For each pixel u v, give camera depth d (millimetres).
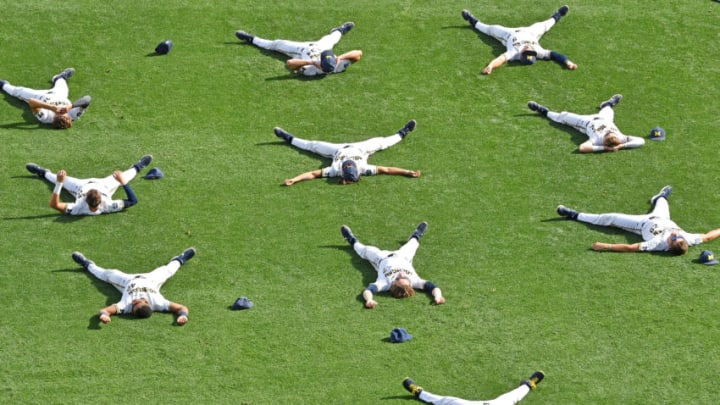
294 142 92812
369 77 100938
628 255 82438
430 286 78125
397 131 94938
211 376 71375
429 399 69312
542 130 95625
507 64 102750
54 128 94250
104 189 85688
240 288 78750
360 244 81750
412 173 89875
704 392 71062
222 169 90500
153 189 88125
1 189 87312
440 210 86688
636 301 78250
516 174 90750
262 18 107250
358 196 88125
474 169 91125
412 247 81188
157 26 105875
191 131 94438
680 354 73938
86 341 73625
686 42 106188
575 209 87250
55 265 80188
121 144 92688
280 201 87375
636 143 93500
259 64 102250
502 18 107812
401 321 76125
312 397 70000
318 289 78875
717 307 77750
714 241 83812
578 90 99938
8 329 74312
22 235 82938
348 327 75562
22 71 99812
